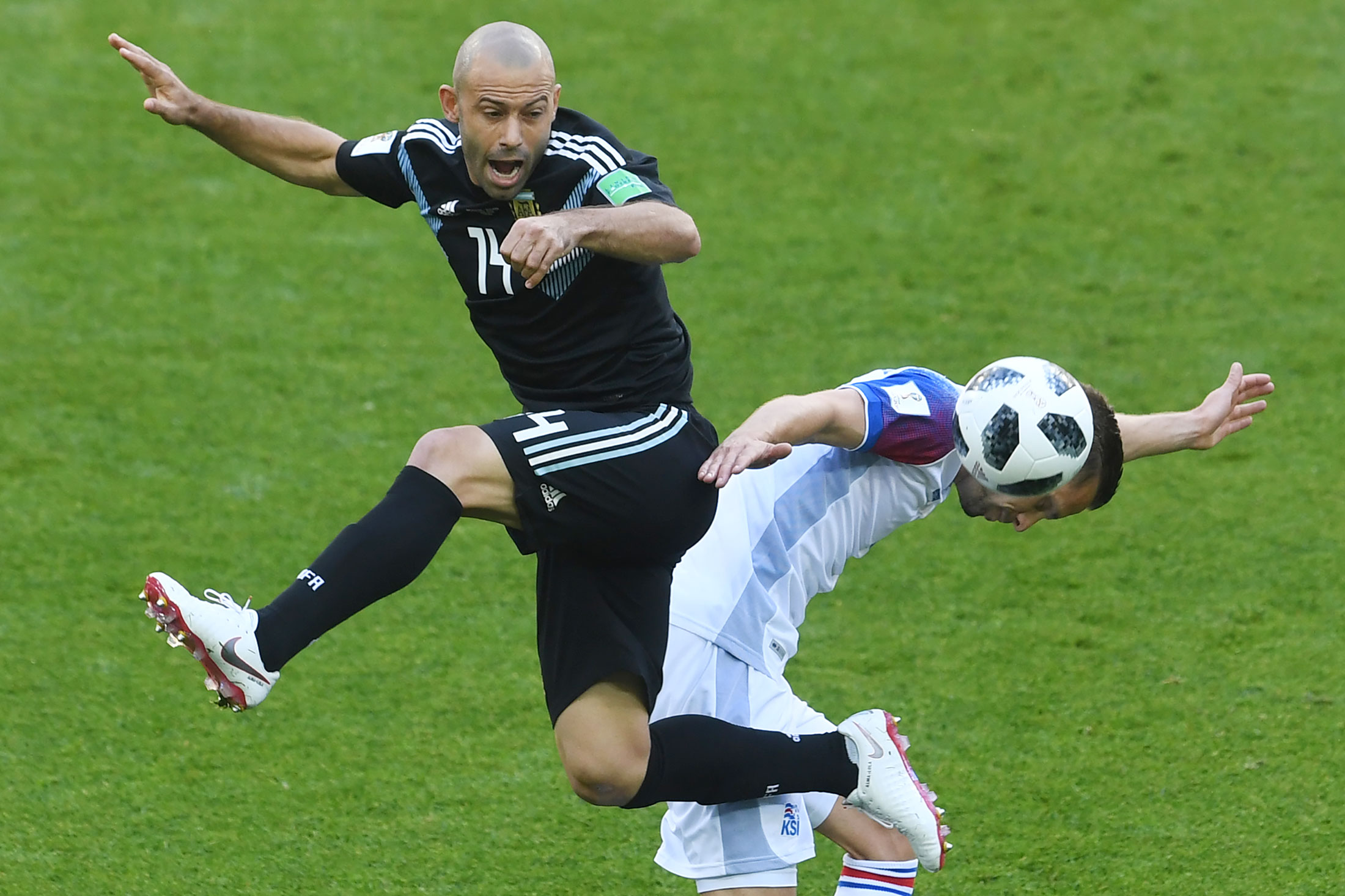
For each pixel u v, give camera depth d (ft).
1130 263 98.43
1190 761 57.82
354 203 105.50
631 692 42.80
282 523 73.46
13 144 109.40
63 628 65.57
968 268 98.02
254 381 85.51
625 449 40.47
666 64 121.80
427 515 38.58
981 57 122.83
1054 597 69.10
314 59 119.96
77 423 81.15
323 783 56.75
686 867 47.16
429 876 51.96
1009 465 43.96
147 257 97.66
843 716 60.85
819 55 123.34
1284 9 128.47
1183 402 84.17
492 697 62.18
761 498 47.70
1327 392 85.25
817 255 99.25
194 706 61.16
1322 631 65.92
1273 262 98.12
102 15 126.52
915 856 48.73
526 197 40.63
